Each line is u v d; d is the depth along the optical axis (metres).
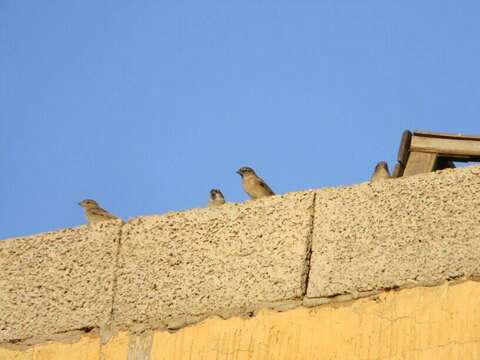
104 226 14.05
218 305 13.06
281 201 13.27
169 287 13.38
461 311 11.95
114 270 13.76
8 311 14.05
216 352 12.87
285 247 13.02
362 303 12.43
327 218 12.97
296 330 12.61
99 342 13.49
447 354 11.84
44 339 13.77
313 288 12.70
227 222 13.41
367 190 12.88
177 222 13.69
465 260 12.15
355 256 12.66
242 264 13.13
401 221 12.59
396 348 12.09
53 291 13.96
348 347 12.30
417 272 12.30
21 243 14.38
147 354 13.20
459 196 12.43
